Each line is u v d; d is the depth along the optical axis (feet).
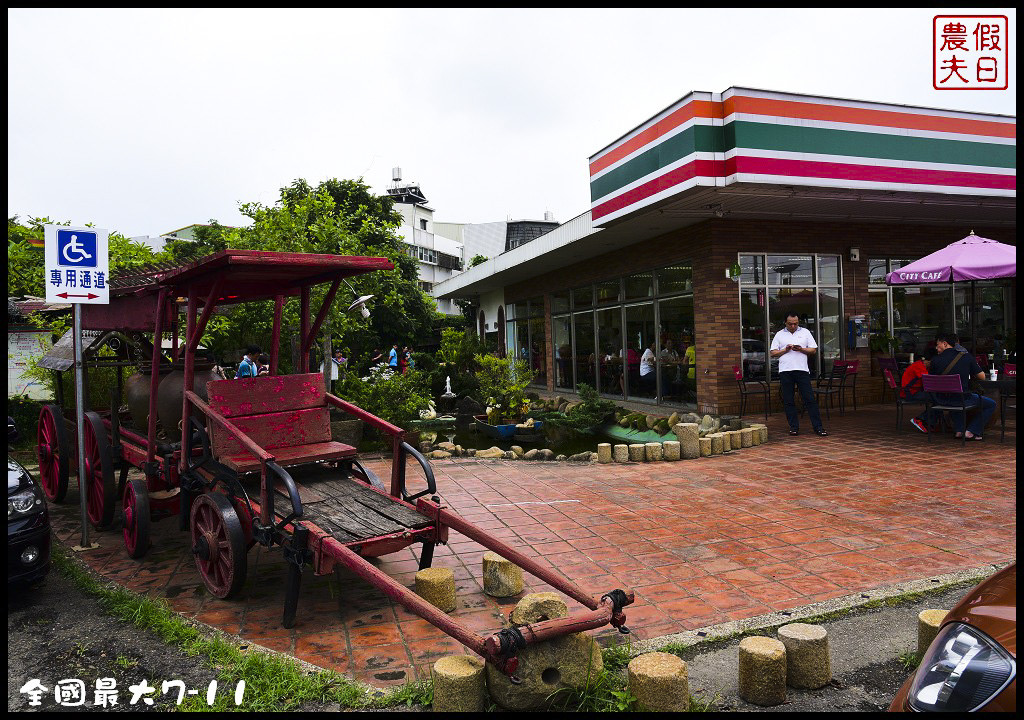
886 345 43.29
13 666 12.07
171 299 18.99
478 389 60.59
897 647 11.98
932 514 19.34
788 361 32.81
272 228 35.40
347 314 35.83
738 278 38.32
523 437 42.55
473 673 10.07
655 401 44.98
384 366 40.24
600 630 12.94
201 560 15.67
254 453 14.16
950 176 34.19
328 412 17.93
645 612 13.69
